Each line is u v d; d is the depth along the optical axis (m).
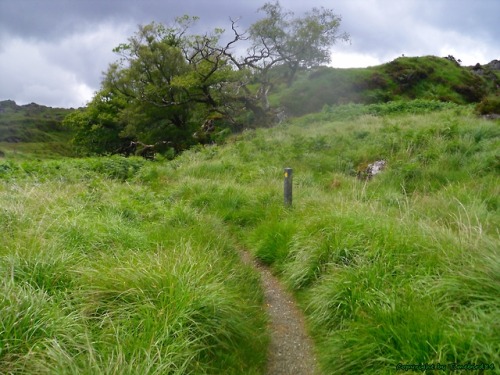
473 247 4.45
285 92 36.50
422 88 36.78
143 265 4.55
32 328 3.40
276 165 13.98
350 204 7.02
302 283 5.49
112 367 3.12
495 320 3.32
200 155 18.27
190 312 3.90
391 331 3.54
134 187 10.73
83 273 4.38
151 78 31.39
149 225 7.14
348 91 34.62
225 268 5.52
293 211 7.95
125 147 37.28
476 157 10.23
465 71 41.75
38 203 6.94
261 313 4.95
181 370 3.28
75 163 15.09
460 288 3.89
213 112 33.69
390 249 4.93
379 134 14.70
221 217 8.84
